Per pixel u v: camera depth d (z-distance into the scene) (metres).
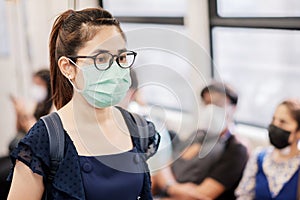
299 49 3.52
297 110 2.77
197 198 3.17
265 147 3.17
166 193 3.24
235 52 3.91
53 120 1.31
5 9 4.86
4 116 5.23
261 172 2.91
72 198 1.25
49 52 1.38
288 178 2.79
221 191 3.15
